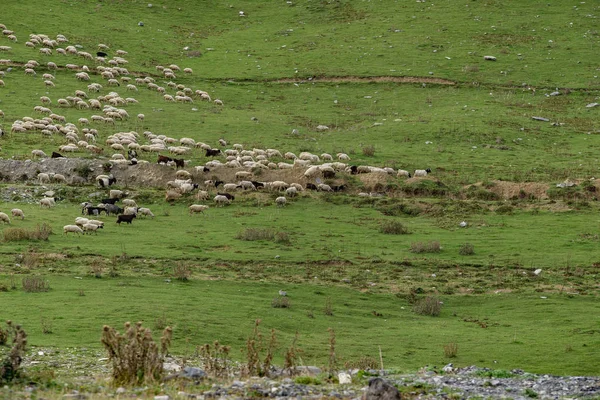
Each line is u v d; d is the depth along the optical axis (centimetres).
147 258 9088
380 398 3312
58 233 9981
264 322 6875
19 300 6894
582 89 18250
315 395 3653
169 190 12200
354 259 9556
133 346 3928
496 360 6153
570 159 14088
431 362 6034
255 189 12394
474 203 11856
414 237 10538
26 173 12481
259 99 18162
